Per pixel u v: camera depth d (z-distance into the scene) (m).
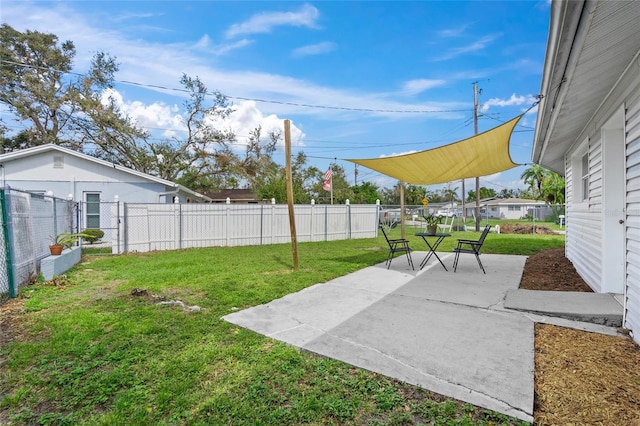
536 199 44.09
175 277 6.70
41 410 2.38
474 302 4.76
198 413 2.31
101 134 21.83
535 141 6.37
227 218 13.23
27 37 21.02
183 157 24.47
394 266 7.97
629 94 3.54
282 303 4.84
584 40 2.41
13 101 20.16
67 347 3.35
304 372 2.83
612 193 4.73
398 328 3.80
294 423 2.20
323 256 9.91
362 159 7.54
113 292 5.61
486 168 8.32
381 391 2.53
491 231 20.66
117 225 11.06
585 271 6.02
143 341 3.50
